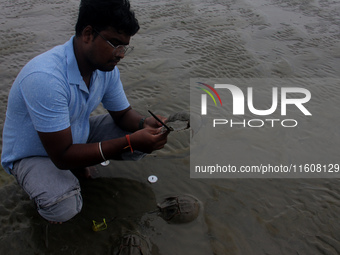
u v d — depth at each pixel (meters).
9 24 2.92
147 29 2.98
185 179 1.49
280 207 1.38
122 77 2.27
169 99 2.08
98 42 0.98
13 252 1.14
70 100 1.06
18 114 1.07
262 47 2.80
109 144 1.10
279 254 1.19
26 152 1.13
